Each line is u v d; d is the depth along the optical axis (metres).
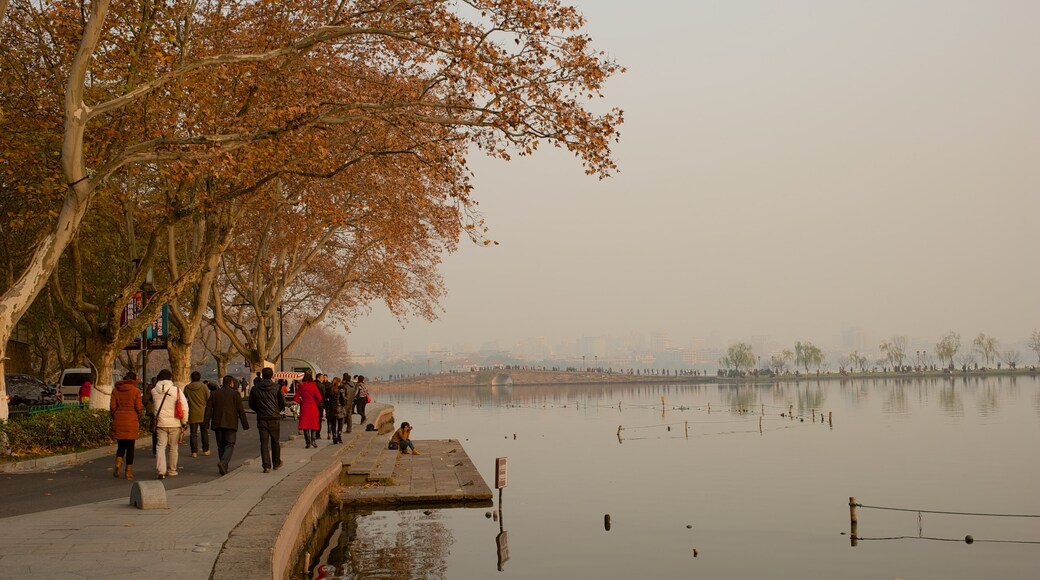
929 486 32.12
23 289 20.39
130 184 32.25
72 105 19.31
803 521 24.48
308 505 16.83
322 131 24.14
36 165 27.42
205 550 10.44
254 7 27.69
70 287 44.81
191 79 24.56
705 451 46.16
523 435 57.81
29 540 11.07
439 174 23.58
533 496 28.56
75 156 19.84
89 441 24.11
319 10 25.31
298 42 21.69
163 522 12.51
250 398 20.50
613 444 50.81
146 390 29.95
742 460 41.38
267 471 20.11
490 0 20.91
